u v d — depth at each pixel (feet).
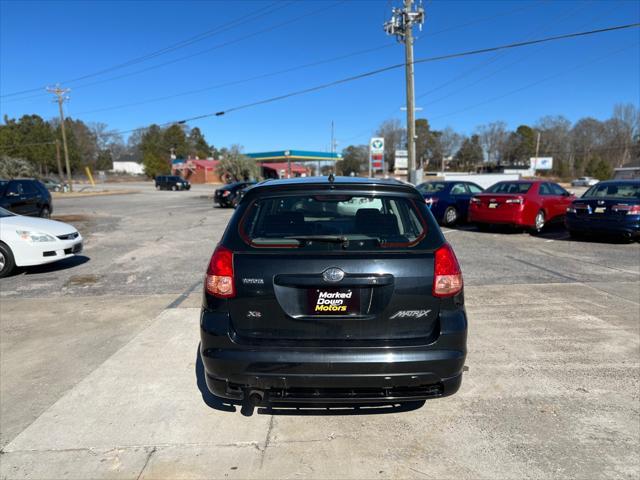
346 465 9.15
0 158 154.92
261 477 8.81
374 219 9.98
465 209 48.52
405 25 71.00
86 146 362.12
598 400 11.53
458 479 8.71
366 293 9.18
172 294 21.79
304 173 266.98
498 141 362.12
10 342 15.85
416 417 10.85
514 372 13.07
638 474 8.80
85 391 12.21
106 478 8.82
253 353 9.09
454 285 9.44
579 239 38.01
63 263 29.91
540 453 9.45
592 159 269.23
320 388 9.18
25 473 8.97
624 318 17.53
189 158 299.17
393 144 303.07
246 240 9.58
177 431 10.34
